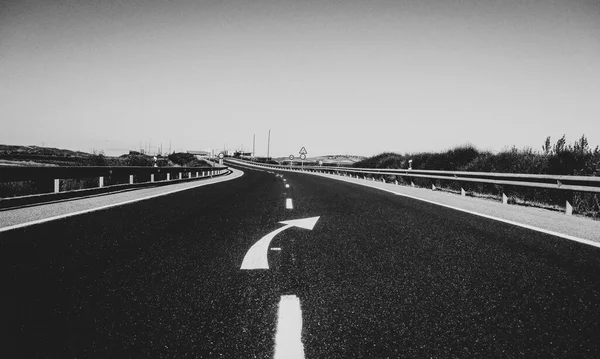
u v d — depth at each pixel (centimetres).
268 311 290
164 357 222
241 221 733
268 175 3578
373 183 2155
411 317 278
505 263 428
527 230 636
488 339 244
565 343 240
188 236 583
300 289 340
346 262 432
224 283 358
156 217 772
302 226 677
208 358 221
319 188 1677
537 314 284
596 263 428
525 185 1002
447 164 2061
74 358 220
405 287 345
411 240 555
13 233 589
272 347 233
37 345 235
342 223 711
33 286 346
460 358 221
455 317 278
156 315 282
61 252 473
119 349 231
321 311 289
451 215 818
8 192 1141
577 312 288
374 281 363
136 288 343
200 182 2114
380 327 261
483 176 1305
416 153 2703
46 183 1296
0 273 385
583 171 1084
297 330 256
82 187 1473
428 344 237
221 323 268
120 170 1464
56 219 727
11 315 280
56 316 279
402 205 1009
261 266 417
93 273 388
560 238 569
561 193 1102
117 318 277
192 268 409
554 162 1193
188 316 281
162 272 393
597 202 912
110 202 1018
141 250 490
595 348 233
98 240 546
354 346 234
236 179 2592
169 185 1812
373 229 647
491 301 311
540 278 372
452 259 445
